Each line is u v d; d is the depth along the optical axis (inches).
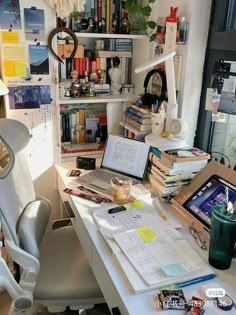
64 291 50.1
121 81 85.7
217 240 41.3
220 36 60.9
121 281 39.5
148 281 38.8
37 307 63.5
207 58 65.4
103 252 45.0
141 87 81.9
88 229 50.3
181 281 39.4
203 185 54.3
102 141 86.9
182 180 58.6
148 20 76.2
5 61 66.3
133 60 84.7
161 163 59.6
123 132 81.7
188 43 63.7
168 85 63.7
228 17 61.4
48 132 74.8
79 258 57.9
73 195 60.6
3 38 64.7
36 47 67.6
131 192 60.7
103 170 69.8
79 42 81.3
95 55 82.4
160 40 70.2
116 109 81.3
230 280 40.5
